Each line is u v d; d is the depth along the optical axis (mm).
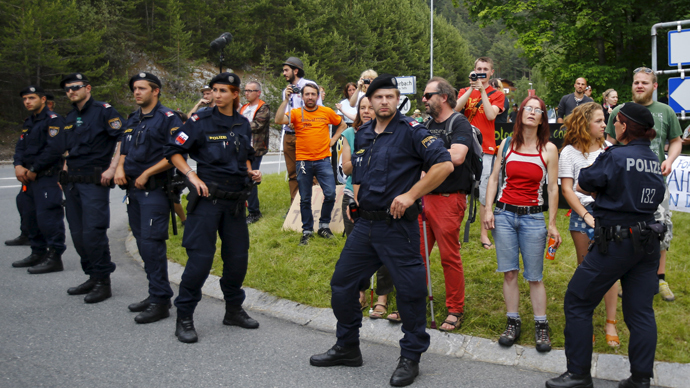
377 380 3299
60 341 3791
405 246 3277
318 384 3213
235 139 3990
